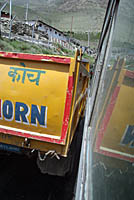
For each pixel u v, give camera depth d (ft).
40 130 8.00
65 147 7.90
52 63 7.60
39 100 7.77
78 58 8.04
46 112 7.78
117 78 3.29
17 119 8.13
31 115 7.95
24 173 11.53
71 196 9.91
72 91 7.53
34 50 63.52
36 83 7.77
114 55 4.23
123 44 3.22
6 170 11.64
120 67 3.20
